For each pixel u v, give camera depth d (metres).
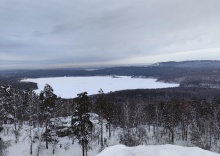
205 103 78.62
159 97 153.62
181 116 72.75
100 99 61.19
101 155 22.39
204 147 60.84
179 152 22.12
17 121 73.75
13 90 78.81
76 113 49.19
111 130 71.62
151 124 87.38
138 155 21.69
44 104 57.56
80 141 49.75
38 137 60.47
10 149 55.16
